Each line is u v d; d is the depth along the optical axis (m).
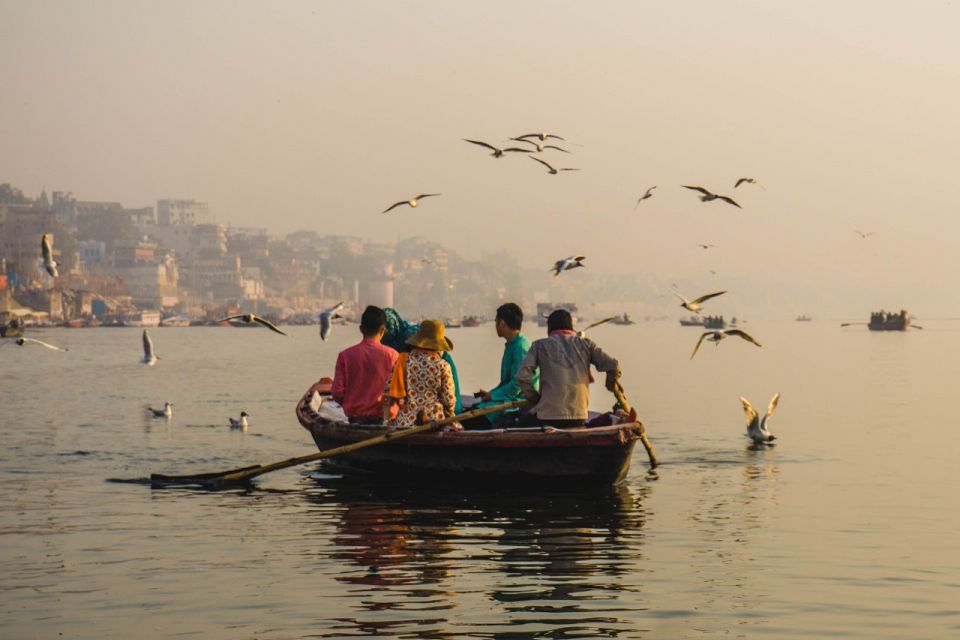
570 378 14.87
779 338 132.12
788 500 14.30
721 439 21.62
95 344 114.62
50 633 8.43
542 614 8.92
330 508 13.70
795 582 10.00
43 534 12.02
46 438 21.81
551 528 12.41
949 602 9.34
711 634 8.44
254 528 12.36
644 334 170.00
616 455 14.66
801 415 27.73
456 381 15.80
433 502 14.10
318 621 8.73
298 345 114.62
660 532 12.20
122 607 9.12
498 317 15.80
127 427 24.25
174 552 11.15
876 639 8.37
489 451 14.88
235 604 9.20
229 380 46.38
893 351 85.06
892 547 11.46
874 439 21.70
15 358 76.19
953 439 21.78
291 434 22.66
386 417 15.52
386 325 17.50
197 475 15.79
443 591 9.62
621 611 9.04
